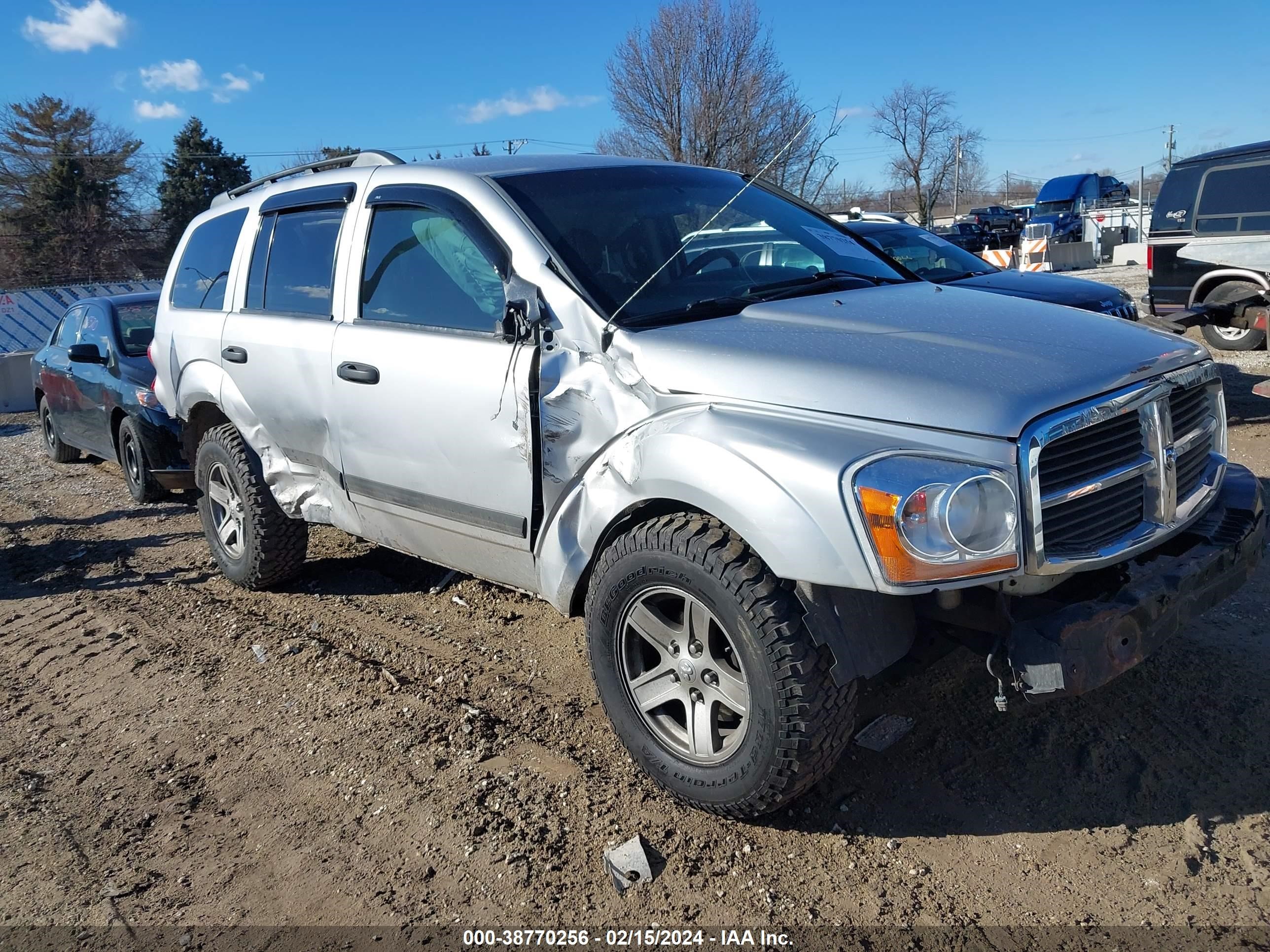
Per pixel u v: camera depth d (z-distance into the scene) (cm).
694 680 291
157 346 545
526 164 385
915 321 307
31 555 659
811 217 434
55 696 431
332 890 284
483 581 520
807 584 257
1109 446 265
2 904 289
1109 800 295
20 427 1311
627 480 292
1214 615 407
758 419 269
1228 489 315
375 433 387
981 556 241
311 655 443
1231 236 995
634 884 275
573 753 344
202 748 372
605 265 331
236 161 5838
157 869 300
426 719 376
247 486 489
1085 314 332
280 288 452
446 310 363
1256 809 285
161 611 521
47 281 5275
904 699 358
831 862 279
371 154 429
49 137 5462
